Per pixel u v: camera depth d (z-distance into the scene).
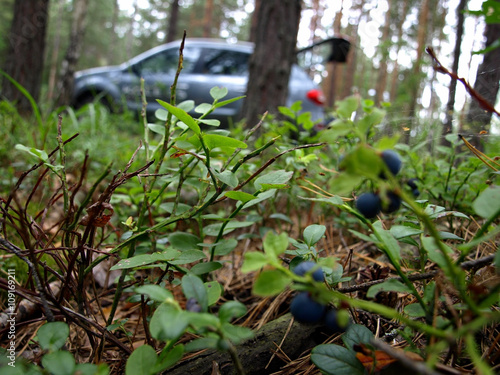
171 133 1.45
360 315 1.25
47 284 1.16
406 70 17.67
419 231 0.95
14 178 2.72
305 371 1.16
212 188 1.55
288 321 1.30
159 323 0.83
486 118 1.90
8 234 1.81
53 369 0.72
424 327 0.65
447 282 0.89
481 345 1.06
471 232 1.62
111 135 4.05
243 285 1.85
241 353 1.18
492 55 2.44
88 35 31.42
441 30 20.19
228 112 6.42
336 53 5.91
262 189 1.12
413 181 1.59
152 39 37.66
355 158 0.61
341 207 0.91
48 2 7.45
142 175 1.20
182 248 1.38
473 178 1.84
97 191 2.59
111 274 1.96
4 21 19.89
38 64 7.36
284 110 2.18
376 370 0.86
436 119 2.33
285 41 4.66
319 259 1.10
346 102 0.72
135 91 6.31
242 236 1.76
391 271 1.47
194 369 1.12
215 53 7.00
